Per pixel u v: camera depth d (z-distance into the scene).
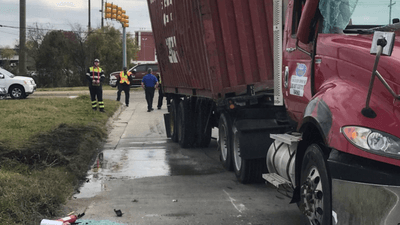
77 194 6.81
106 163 9.39
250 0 7.93
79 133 11.94
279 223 5.29
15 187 6.04
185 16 9.48
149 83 20.84
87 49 56.38
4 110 17.25
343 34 4.62
